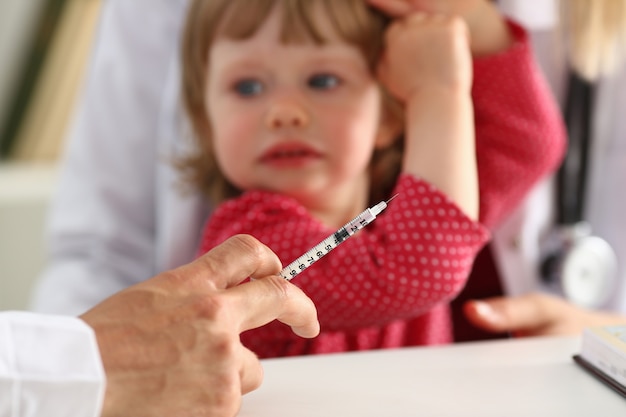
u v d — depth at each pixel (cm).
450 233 83
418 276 82
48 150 154
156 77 106
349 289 83
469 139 85
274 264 70
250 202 88
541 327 91
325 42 88
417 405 68
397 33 88
